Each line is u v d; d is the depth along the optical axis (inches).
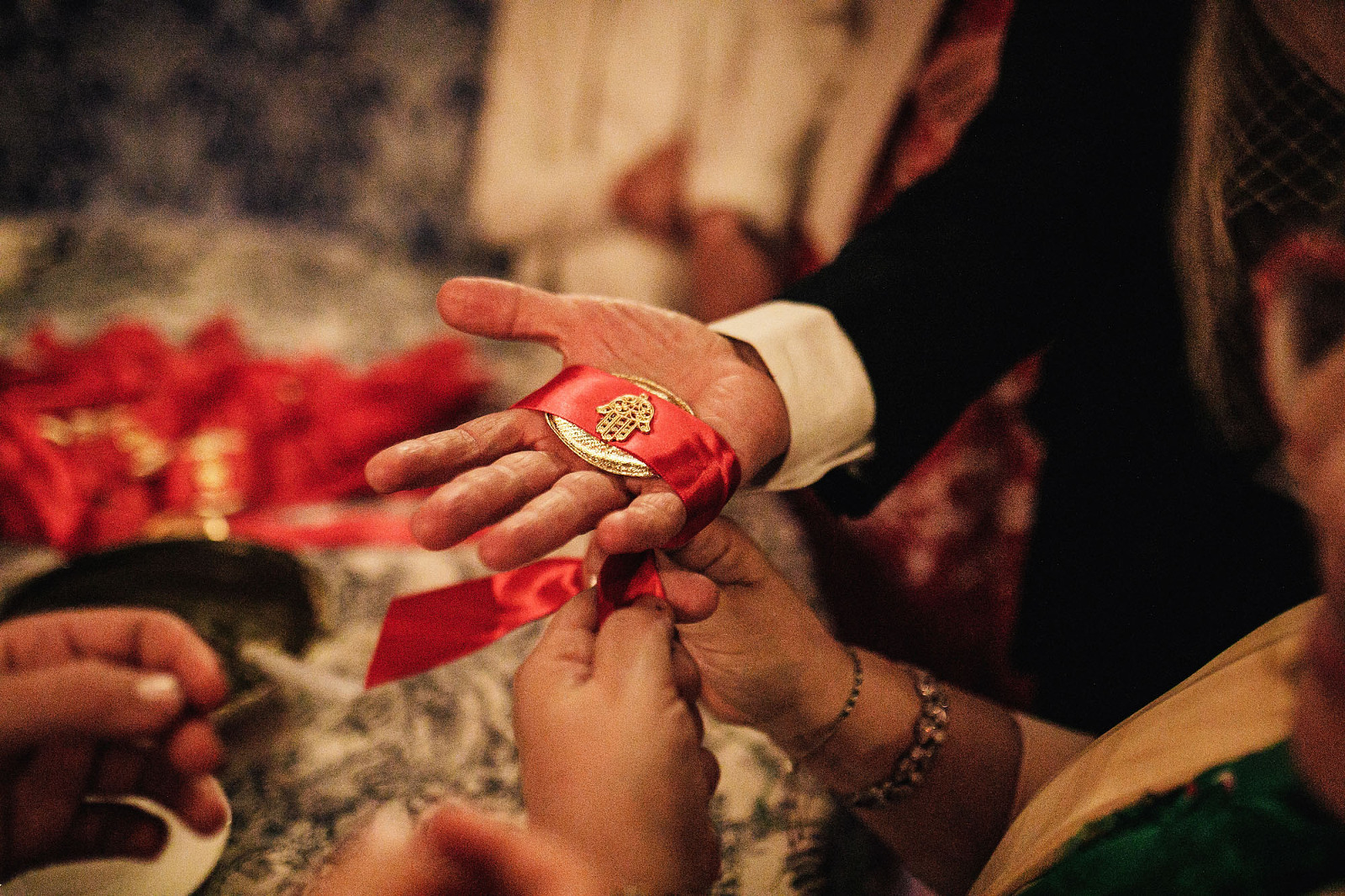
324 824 21.5
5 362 31.9
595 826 15.0
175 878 19.4
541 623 27.0
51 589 24.2
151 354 33.6
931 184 24.6
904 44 39.0
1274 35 18.0
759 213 45.4
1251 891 13.6
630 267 52.3
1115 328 21.5
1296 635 15.0
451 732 23.6
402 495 31.5
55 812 18.7
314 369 33.8
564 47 51.1
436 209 61.0
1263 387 18.1
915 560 40.6
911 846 20.8
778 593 20.1
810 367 22.0
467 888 14.7
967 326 23.1
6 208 61.2
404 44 57.1
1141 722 16.2
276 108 60.0
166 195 62.6
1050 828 15.9
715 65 45.5
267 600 24.8
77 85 58.8
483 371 36.7
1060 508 23.0
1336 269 13.7
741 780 23.3
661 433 18.9
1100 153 21.8
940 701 20.5
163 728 18.4
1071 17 22.1
